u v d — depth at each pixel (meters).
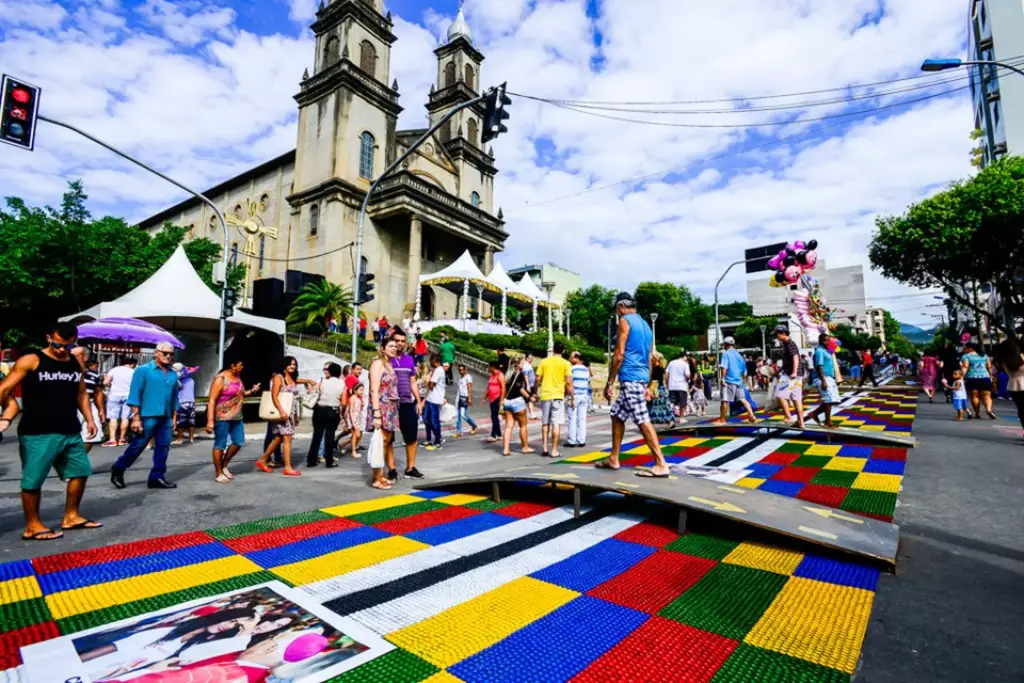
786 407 9.27
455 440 11.04
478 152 41.62
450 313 38.22
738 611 2.78
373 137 34.31
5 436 10.63
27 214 23.59
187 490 5.87
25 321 23.44
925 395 18.94
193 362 18.73
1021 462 6.55
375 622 2.62
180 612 2.70
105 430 10.25
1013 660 2.29
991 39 29.31
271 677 2.10
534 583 3.14
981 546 3.77
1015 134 28.08
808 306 18.11
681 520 4.10
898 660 2.29
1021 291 21.22
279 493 5.70
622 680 2.14
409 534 4.11
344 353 20.83
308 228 32.69
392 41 36.41
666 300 56.66
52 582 3.10
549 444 9.73
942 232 20.48
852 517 4.06
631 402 5.00
